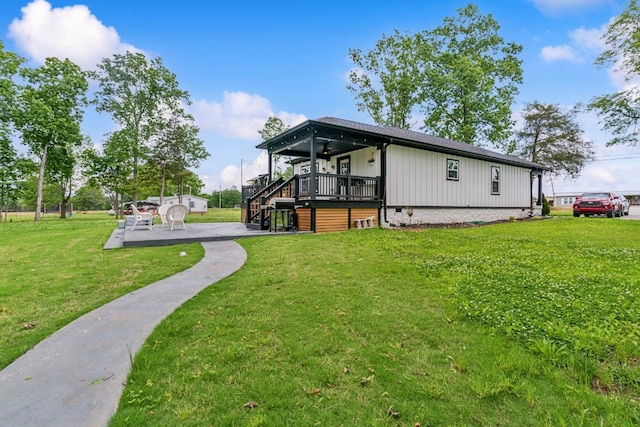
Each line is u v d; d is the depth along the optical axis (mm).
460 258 5117
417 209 11797
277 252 5898
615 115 11750
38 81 21109
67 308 3154
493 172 14680
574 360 1988
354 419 1554
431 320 2732
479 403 1646
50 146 22656
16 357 2184
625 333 2312
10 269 4898
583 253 5578
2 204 24859
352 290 3584
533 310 2816
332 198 9953
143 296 3496
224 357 2152
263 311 2996
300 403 1682
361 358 2131
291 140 10828
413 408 1622
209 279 4168
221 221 16484
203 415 1590
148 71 22812
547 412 1561
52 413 1598
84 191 45219
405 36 23828
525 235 8406
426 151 12070
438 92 23000
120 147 23266
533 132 28172
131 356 2180
